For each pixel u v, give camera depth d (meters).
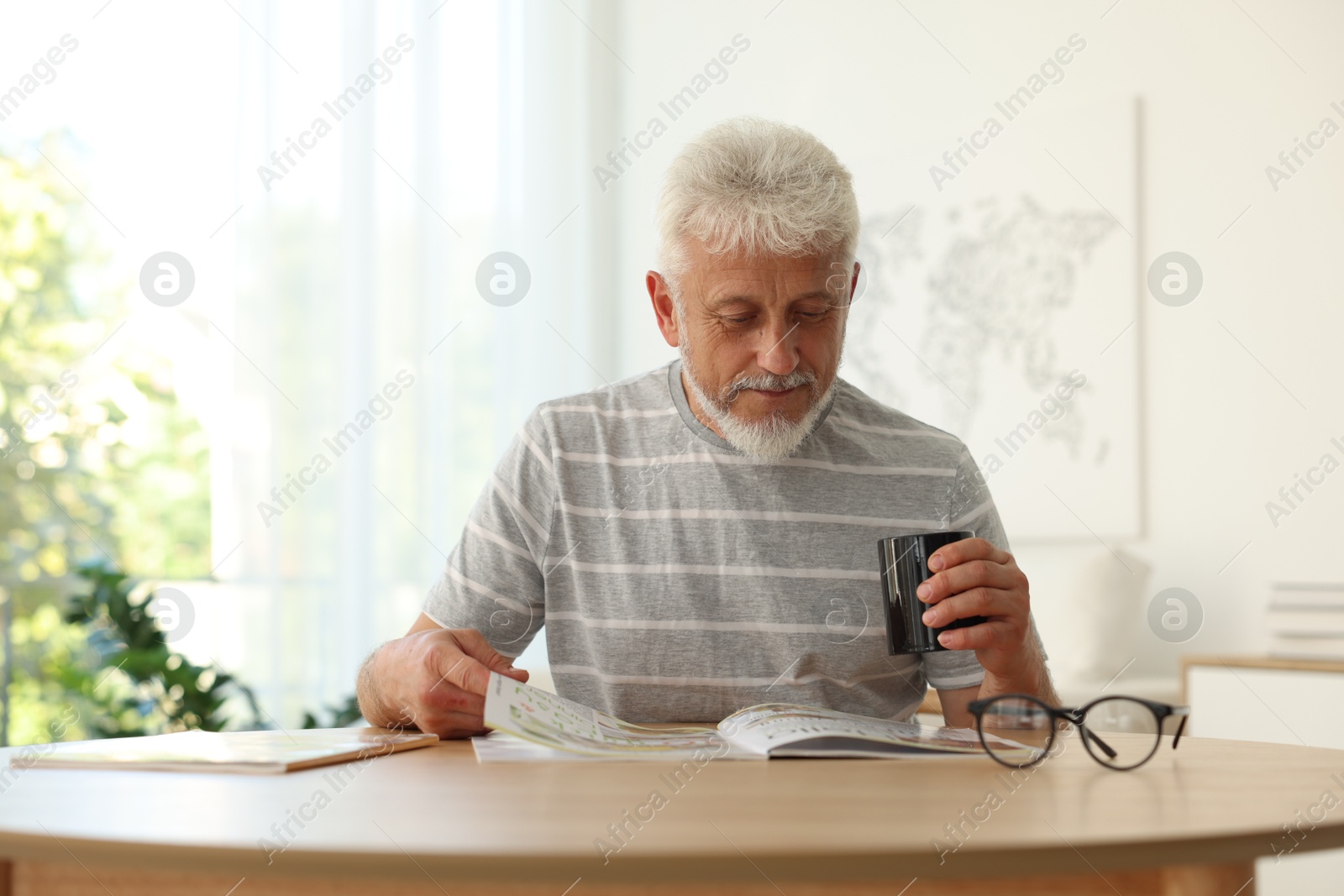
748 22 3.33
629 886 0.52
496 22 3.46
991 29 2.81
